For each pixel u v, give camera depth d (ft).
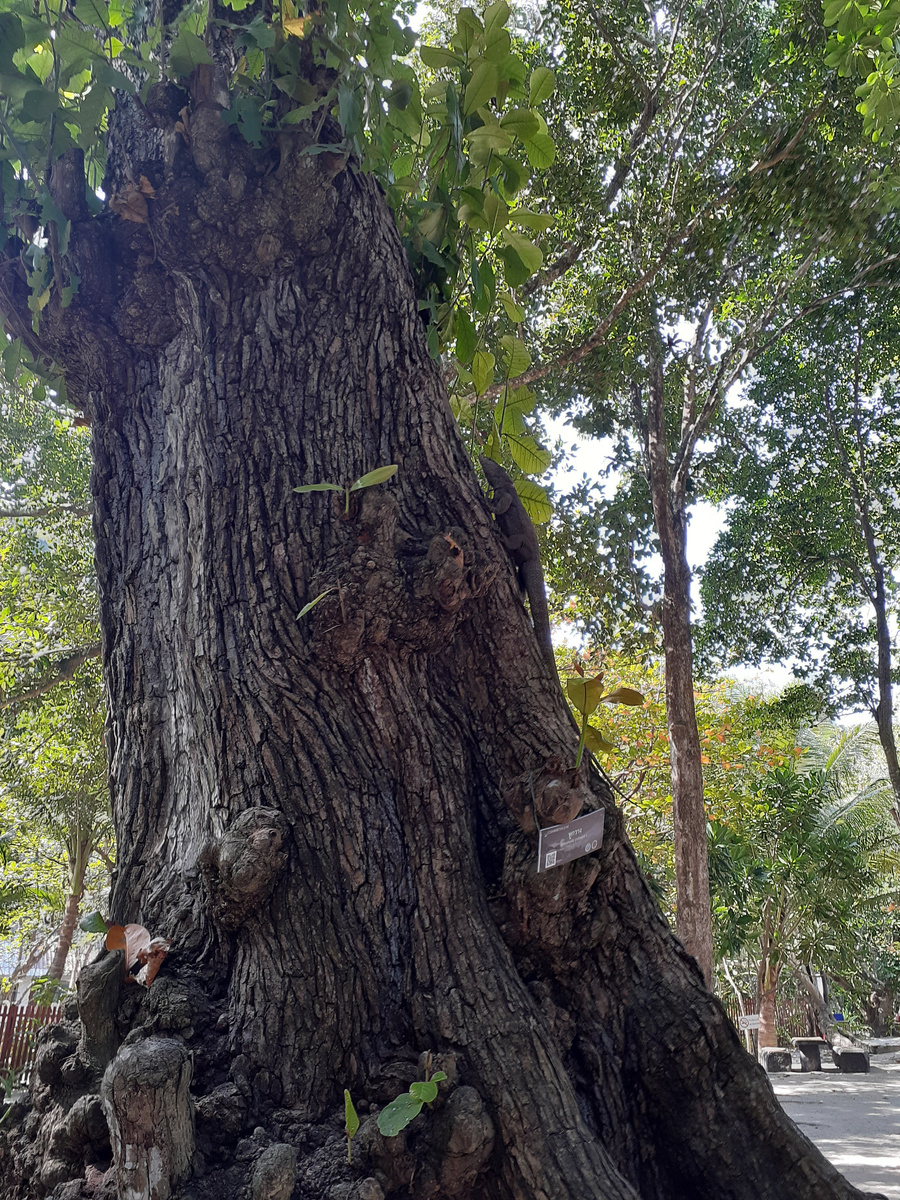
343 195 10.60
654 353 35.91
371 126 11.46
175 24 9.15
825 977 63.26
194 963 8.21
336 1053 7.52
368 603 8.73
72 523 42.45
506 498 13.64
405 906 8.20
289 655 8.79
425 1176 6.85
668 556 34.86
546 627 13.05
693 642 44.04
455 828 8.68
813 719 47.26
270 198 9.75
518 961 8.57
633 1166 8.30
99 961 7.98
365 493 9.14
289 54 9.61
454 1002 7.72
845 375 42.88
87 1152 7.17
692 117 31.58
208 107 9.26
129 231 9.90
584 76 29.81
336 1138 7.02
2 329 10.69
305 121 9.81
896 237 28.94
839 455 42.78
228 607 9.00
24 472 43.14
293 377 9.91
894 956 67.26
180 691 9.32
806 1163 8.47
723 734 50.03
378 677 9.00
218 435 9.61
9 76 8.93
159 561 10.01
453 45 11.53
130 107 10.87
